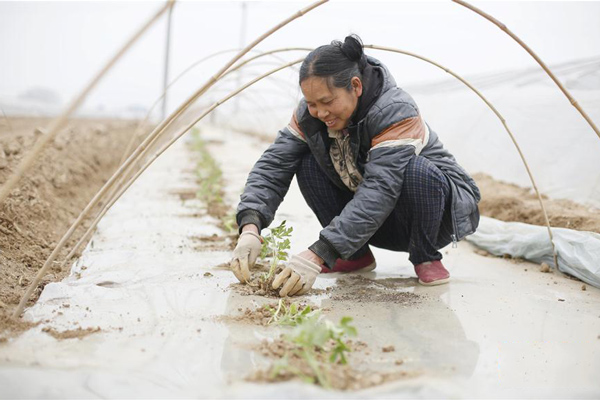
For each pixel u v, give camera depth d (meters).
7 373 1.57
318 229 3.86
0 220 2.89
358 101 2.20
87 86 1.57
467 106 5.92
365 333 1.96
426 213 2.39
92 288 2.36
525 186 4.91
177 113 2.21
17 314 1.98
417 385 1.55
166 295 2.31
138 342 1.82
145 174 7.10
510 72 5.25
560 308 2.31
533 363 1.77
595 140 4.21
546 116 4.78
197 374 1.60
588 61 4.28
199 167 7.49
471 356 1.81
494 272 2.87
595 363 1.79
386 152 2.22
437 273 2.59
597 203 4.05
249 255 2.40
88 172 5.77
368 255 2.79
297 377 1.56
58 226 3.64
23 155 4.59
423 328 2.04
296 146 2.52
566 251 2.82
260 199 2.48
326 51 2.03
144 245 3.24
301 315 1.98
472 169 5.74
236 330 1.94
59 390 1.49
